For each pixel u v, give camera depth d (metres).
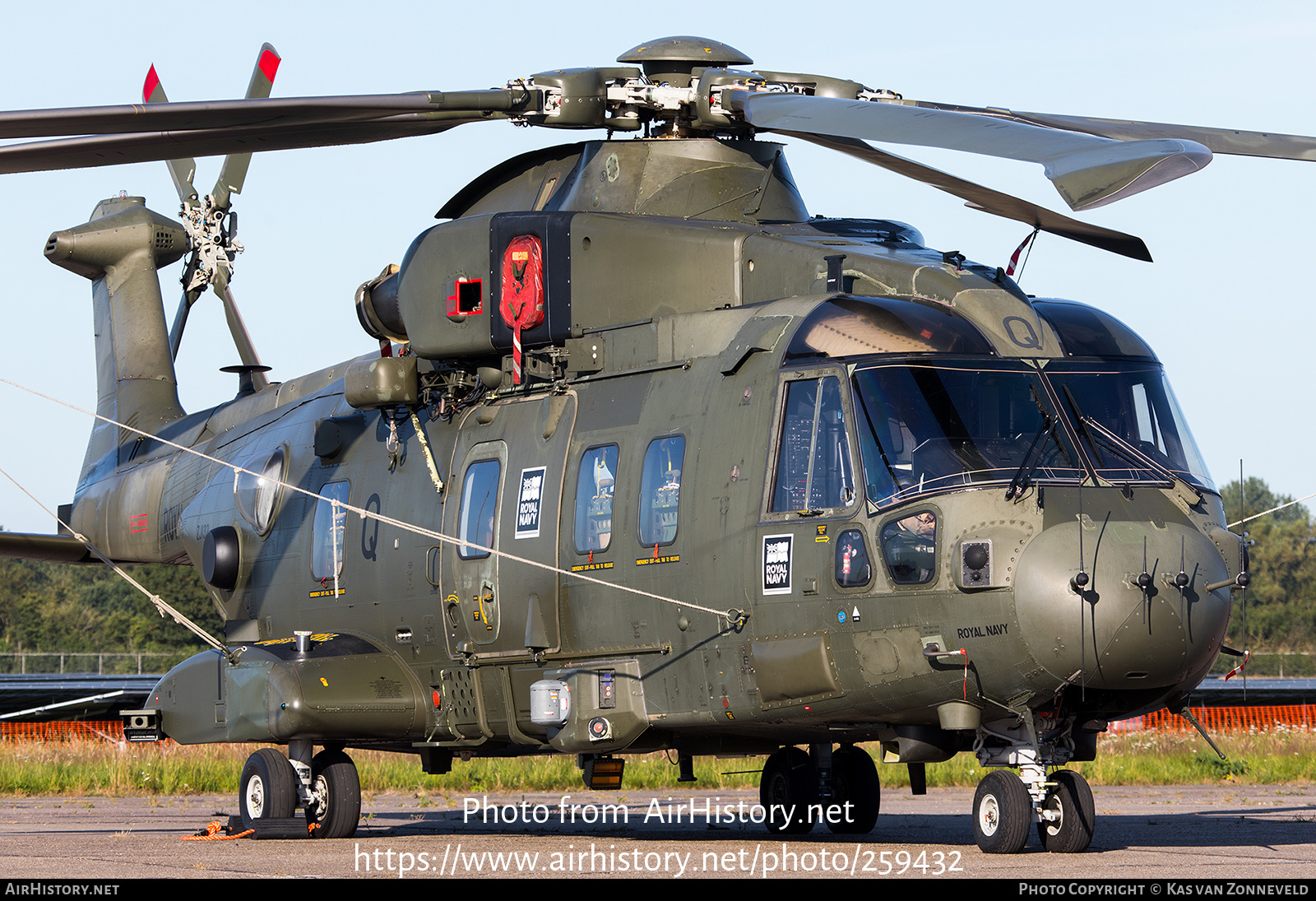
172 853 25.58
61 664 158.38
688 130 28.92
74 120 23.84
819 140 27.55
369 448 31.92
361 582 31.12
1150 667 21.45
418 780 51.00
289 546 33.31
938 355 23.12
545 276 27.84
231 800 46.41
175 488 39.25
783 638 23.50
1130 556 21.55
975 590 21.69
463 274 28.91
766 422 24.08
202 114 24.81
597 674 26.12
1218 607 21.89
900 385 22.95
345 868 22.83
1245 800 43.12
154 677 115.25
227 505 35.69
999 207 24.67
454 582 28.81
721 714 24.52
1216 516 23.38
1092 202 18.67
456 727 29.12
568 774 51.94
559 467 27.20
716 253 26.31
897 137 21.88
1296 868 20.98
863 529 22.67
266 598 33.94
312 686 28.91
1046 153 19.94
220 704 31.05
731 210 28.05
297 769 29.66
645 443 25.91
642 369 26.55
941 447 22.53
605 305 27.30
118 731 74.56
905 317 23.56
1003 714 22.50
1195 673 22.06
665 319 26.42
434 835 30.95
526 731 27.95
